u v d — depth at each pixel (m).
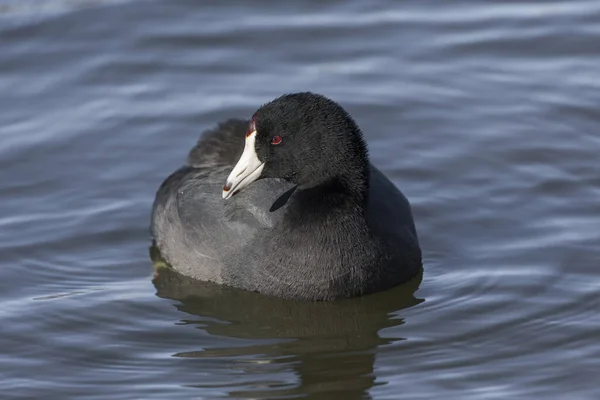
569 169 15.52
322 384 11.16
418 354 11.70
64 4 19.78
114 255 13.98
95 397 10.98
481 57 18.34
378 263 12.80
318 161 12.46
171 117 16.83
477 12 19.62
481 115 16.83
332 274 12.62
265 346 11.95
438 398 10.83
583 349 11.64
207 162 14.08
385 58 18.34
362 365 11.51
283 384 11.17
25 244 14.02
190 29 19.08
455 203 14.89
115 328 12.32
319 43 18.75
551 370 11.28
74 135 16.41
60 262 13.75
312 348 11.89
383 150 16.06
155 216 14.17
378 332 12.19
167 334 12.20
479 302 12.70
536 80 17.69
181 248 13.56
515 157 15.84
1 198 14.98
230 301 12.91
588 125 16.52
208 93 17.41
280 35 18.94
